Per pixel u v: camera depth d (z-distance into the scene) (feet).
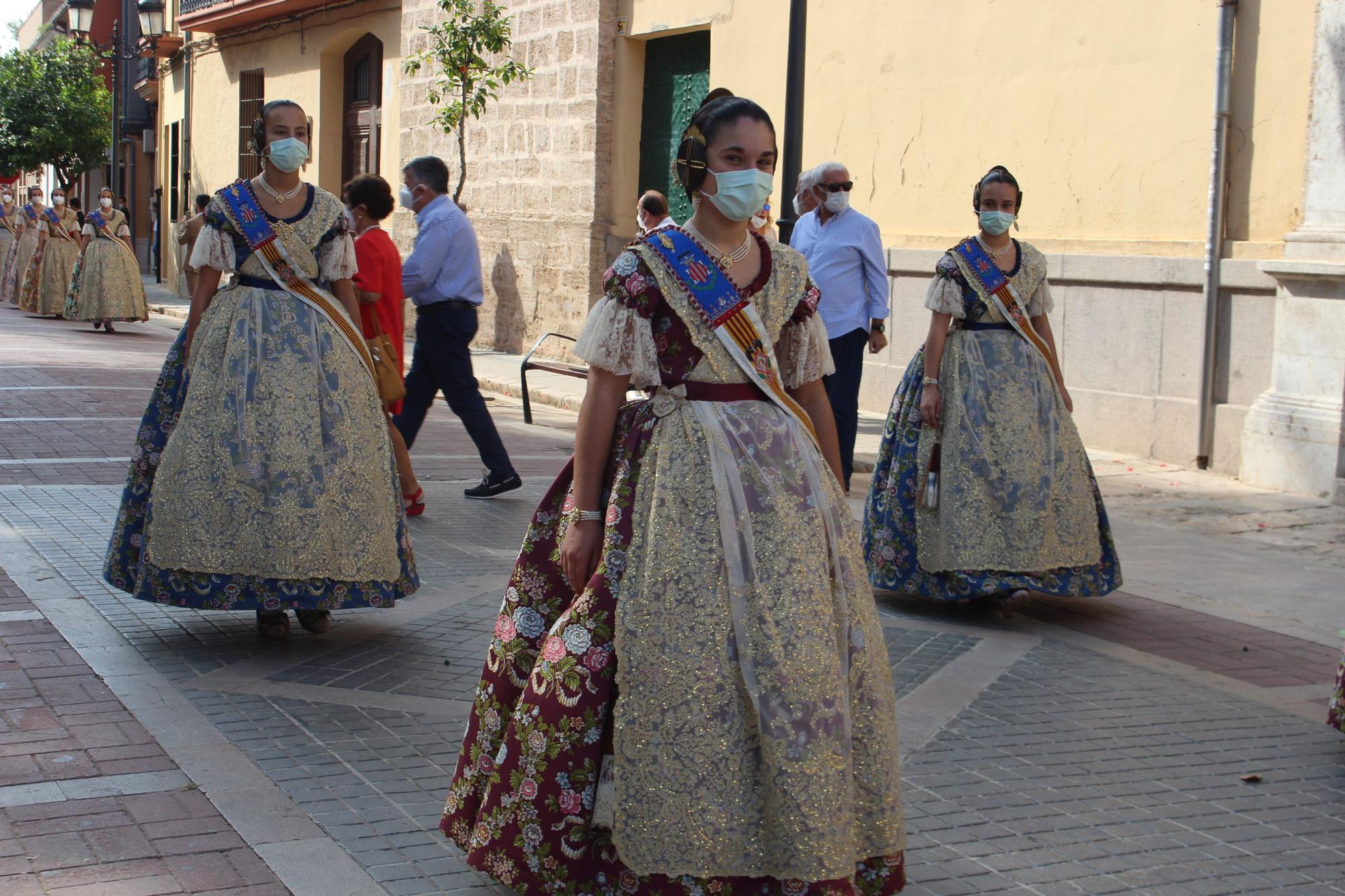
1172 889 11.41
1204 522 27.12
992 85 37.88
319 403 16.78
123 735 13.70
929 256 39.34
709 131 10.03
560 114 54.85
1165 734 15.35
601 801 9.87
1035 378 19.99
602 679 9.75
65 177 117.50
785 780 9.35
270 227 16.76
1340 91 28.99
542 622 10.62
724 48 47.70
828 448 10.91
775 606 9.59
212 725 14.14
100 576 19.84
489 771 10.60
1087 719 15.76
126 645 16.80
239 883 10.62
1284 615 20.88
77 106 111.24
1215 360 32.12
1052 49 36.09
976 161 38.45
